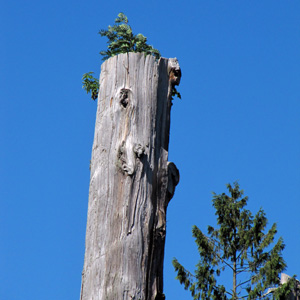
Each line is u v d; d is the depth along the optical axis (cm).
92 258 1059
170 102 1176
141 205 1076
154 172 1106
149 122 1124
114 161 1091
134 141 1101
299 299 2414
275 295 2419
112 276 1038
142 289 1044
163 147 1134
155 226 1084
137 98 1132
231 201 3097
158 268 1076
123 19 1286
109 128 1116
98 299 1031
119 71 1152
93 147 1127
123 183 1079
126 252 1049
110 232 1059
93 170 1110
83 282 1059
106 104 1138
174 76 1184
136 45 1239
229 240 2983
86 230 1086
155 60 1170
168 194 1117
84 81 1363
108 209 1072
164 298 1070
